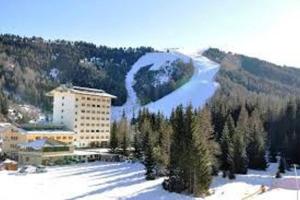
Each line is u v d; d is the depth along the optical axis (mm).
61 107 177000
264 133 141750
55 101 178875
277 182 100375
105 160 145250
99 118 183375
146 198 78188
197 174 83688
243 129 130875
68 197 77812
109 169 119500
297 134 143000
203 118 107875
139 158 140500
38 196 78500
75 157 139375
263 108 186500
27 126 153375
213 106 188375
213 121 150500
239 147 115000
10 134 145625
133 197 78812
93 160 144250
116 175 106688
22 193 81062
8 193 80688
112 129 154125
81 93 175875
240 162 114625
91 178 101562
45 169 116312
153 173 101375
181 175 85062
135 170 116750
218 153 107250
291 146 138375
